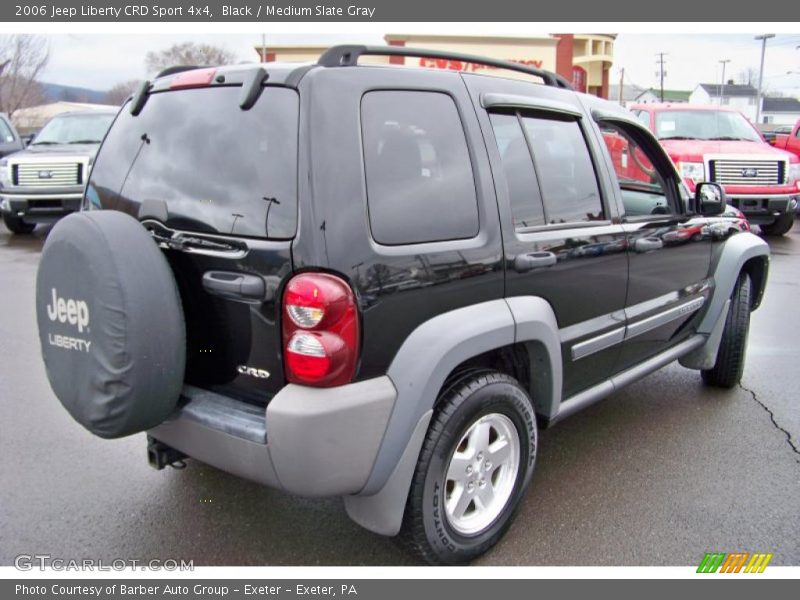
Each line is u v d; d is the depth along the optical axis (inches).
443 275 102.3
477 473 113.7
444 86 110.4
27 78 1111.0
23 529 122.7
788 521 127.7
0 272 341.7
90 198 121.0
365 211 94.4
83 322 97.3
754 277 195.8
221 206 98.7
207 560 115.4
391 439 97.8
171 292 97.2
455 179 107.7
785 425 169.6
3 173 437.7
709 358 182.7
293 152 92.7
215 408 101.5
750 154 426.0
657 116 463.8
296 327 90.8
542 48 1096.8
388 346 96.8
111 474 142.4
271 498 134.2
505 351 121.0
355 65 99.7
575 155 134.3
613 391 148.2
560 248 122.6
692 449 156.1
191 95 108.2
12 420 168.2
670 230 155.3
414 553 108.7
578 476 143.6
